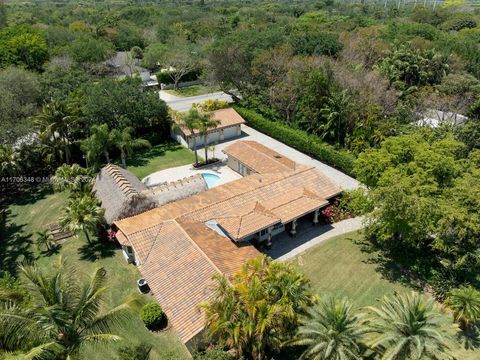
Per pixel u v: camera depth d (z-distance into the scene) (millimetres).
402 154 32531
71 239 37625
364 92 53844
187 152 56594
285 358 24312
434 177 30062
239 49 69875
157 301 27406
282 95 58875
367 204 32188
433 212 27953
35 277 20000
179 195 39594
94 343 19438
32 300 19953
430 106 55594
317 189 39406
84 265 33656
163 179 48562
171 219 33625
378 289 30234
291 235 36875
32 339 18141
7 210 42781
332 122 53250
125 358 22562
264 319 21141
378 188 30172
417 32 89188
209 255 28594
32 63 78188
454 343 24422
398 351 21000
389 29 93188
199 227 32844
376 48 72812
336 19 127125
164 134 60625
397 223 29500
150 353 25109
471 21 113688
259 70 65500
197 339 23906
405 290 29984
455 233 28141
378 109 50719
